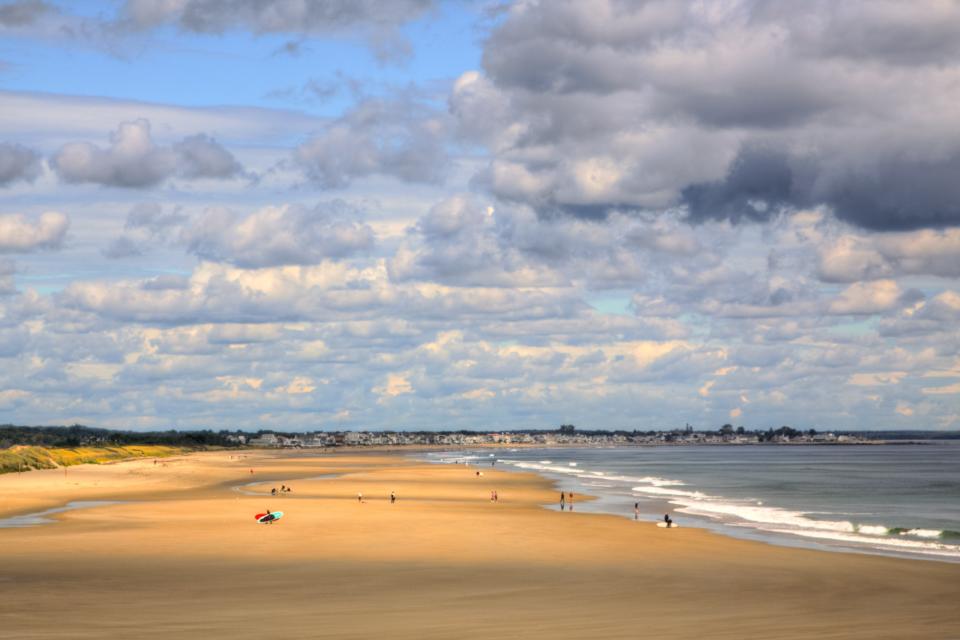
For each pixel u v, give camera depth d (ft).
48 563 138.62
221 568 133.80
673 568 140.26
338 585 117.29
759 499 336.70
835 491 391.45
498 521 215.51
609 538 181.78
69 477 450.71
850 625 90.27
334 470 604.08
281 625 86.38
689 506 286.87
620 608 100.73
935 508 298.35
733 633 84.12
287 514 232.73
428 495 339.36
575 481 460.14
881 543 187.42
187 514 233.55
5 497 304.30
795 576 133.90
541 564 142.20
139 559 143.84
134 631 82.23
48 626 84.84
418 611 96.37
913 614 100.07
